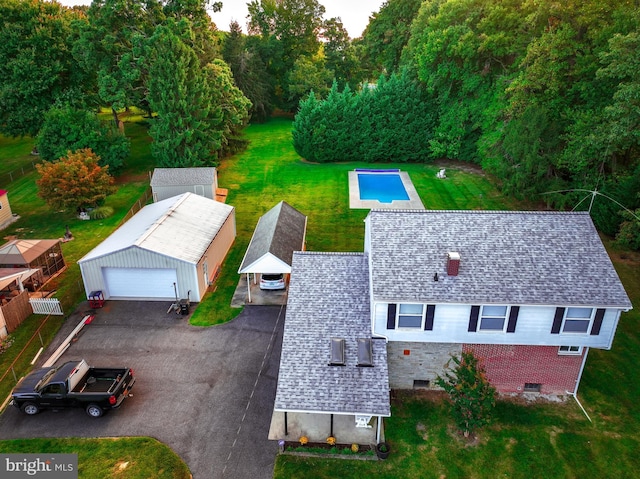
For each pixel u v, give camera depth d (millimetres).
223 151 56438
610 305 18172
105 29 46469
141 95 50594
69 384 19172
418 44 55719
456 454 17953
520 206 41531
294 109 82875
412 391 21094
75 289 28641
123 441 18312
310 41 86188
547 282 18938
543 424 19344
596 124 33188
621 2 34062
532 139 36531
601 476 17062
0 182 47375
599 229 34750
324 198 44375
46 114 44469
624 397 20781
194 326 25578
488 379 20781
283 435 18688
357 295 21219
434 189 46688
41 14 48438
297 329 20016
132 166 52406
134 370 22203
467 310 18766
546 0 36031
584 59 35000
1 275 26109
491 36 44438
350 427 19094
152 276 27469
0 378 21734
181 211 32250
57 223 38438
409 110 54375
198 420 19375
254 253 28594
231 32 72500
